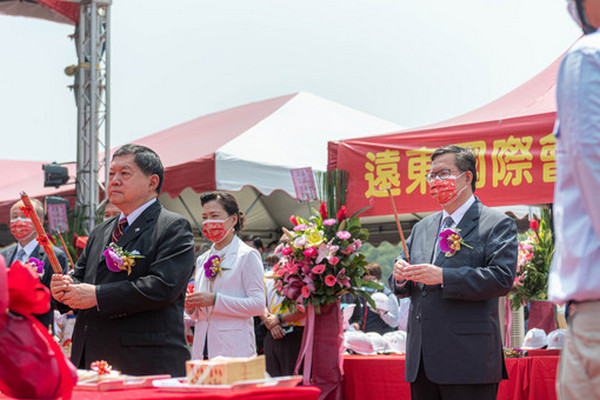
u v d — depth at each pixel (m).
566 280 1.49
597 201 1.38
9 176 13.59
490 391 2.95
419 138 4.97
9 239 12.07
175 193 7.96
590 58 1.44
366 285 4.31
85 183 8.58
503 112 5.01
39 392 1.64
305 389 1.75
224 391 1.65
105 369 1.98
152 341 2.57
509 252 2.94
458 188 3.10
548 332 4.28
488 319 2.94
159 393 1.71
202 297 3.69
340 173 5.15
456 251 3.03
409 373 3.06
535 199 4.45
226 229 3.96
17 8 9.34
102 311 2.48
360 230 4.32
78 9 8.91
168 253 2.64
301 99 10.34
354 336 4.53
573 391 1.47
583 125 1.40
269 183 8.12
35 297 1.67
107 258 2.61
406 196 4.97
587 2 1.55
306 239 4.26
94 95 8.57
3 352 1.63
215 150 8.06
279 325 4.60
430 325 2.97
